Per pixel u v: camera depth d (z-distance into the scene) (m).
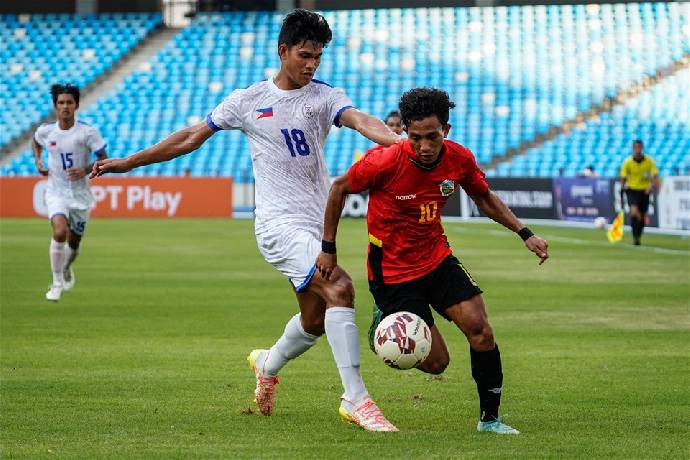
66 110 51.59
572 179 118.50
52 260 51.44
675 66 148.75
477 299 23.88
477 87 150.38
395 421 25.59
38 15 165.62
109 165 26.31
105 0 167.25
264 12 163.50
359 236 99.06
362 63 155.25
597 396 28.97
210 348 37.94
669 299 53.06
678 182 103.00
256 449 22.38
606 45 152.38
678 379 31.72
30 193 134.25
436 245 24.25
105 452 22.08
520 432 24.17
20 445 22.77
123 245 88.88
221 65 156.75
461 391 29.59
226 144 146.88
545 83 149.50
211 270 68.50
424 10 160.62
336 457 21.53
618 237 92.88
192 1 164.50
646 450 22.25
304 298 25.72
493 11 159.25
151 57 158.25
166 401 28.14
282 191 26.06
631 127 143.12
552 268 69.50
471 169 24.05
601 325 44.06
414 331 23.02
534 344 38.91
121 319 45.91
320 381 31.38
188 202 135.62
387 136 24.17
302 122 25.86
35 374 32.38
